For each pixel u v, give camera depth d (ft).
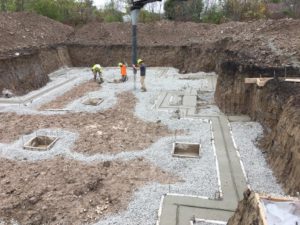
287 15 88.94
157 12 113.80
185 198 26.09
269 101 36.83
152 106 48.65
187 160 32.32
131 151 34.12
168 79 66.33
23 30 77.41
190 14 99.96
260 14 91.09
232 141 36.35
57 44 81.35
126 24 90.94
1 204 25.18
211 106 48.62
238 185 27.78
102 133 38.47
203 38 79.25
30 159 32.58
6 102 50.44
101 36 87.15
